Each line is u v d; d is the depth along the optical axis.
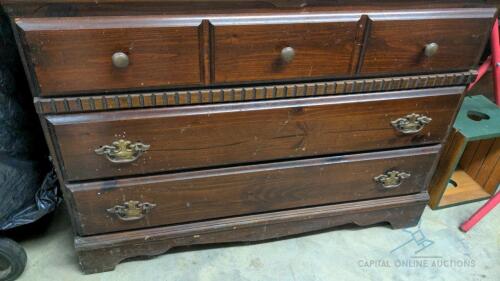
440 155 1.32
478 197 1.47
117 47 0.78
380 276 1.20
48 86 0.79
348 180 1.17
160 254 1.21
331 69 0.92
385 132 1.08
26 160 1.06
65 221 1.30
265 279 1.17
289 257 1.24
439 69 1.00
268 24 0.82
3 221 1.05
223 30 0.80
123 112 0.87
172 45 0.80
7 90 0.95
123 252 1.12
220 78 0.87
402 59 0.95
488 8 0.94
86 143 0.89
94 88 0.82
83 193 0.97
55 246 1.22
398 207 1.28
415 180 1.24
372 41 0.90
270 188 1.11
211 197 1.08
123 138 0.90
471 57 1.00
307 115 0.99
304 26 0.84
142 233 1.10
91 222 1.04
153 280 1.15
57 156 0.90
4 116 0.96
